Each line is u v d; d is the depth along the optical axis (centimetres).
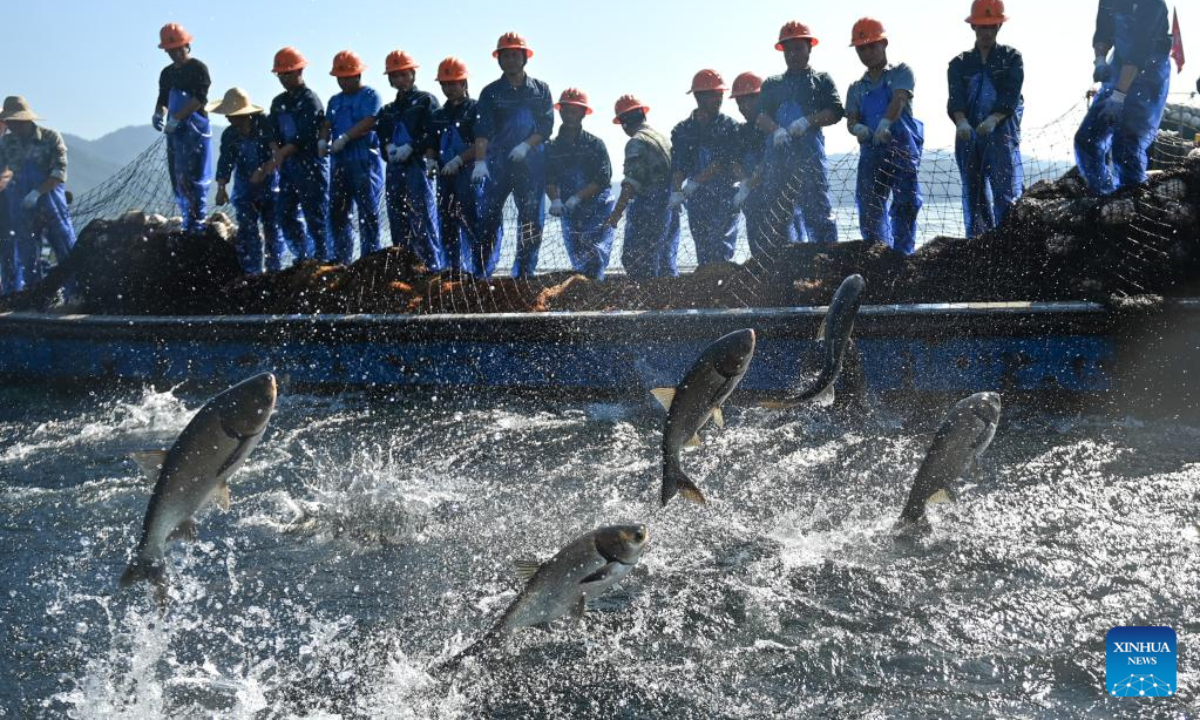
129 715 579
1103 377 1059
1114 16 1145
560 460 1012
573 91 1402
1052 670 585
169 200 1709
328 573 760
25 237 1728
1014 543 754
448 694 589
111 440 1164
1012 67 1206
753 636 641
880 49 1258
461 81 1431
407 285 1391
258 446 1109
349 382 1322
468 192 1430
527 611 550
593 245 1430
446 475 979
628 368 1210
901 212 1278
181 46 1630
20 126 1719
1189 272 1080
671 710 567
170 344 1403
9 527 874
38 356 1492
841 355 706
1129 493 841
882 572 718
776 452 1005
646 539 530
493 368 1261
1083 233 1123
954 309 1090
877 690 577
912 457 971
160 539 557
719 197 1367
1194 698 548
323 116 1546
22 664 639
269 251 1639
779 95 1297
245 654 645
